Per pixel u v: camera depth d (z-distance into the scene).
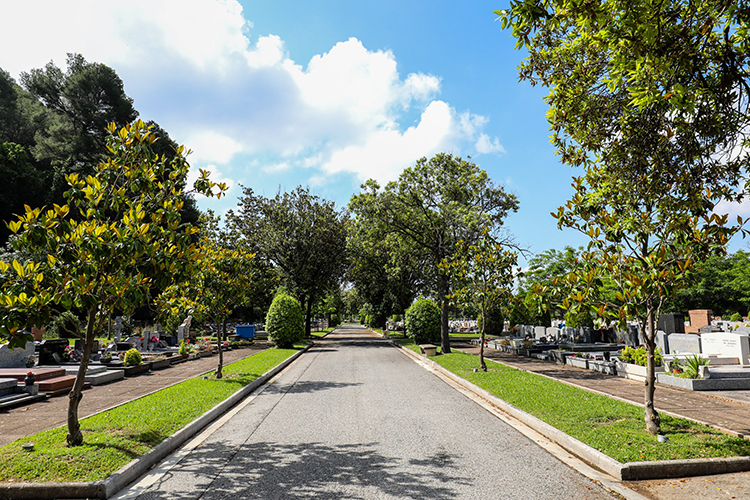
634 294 6.77
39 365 14.59
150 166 7.38
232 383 12.59
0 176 39.94
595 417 8.05
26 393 10.50
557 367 16.52
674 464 5.62
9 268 6.06
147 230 6.45
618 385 12.12
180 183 7.91
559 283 7.09
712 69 5.90
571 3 5.02
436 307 28.08
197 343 25.02
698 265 6.48
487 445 6.91
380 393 11.55
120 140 7.21
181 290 12.01
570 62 7.98
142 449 6.30
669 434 6.89
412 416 8.90
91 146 48.75
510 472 5.70
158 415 8.32
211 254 13.46
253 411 9.57
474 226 21.42
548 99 8.23
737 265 39.59
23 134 52.16
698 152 6.61
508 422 8.38
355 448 6.78
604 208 7.68
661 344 18.27
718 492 5.06
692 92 5.59
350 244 38.97
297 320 26.30
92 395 11.12
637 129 7.15
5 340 5.65
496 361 18.62
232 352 24.72
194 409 8.97
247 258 14.34
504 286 15.49
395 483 5.32
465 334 46.41
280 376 15.32
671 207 7.00
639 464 5.55
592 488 5.17
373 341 36.19
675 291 6.47
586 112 7.66
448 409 9.55
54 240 6.22
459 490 5.10
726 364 14.50
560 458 6.27
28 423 8.16
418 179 25.44
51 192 41.22
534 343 23.38
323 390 12.11
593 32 5.60
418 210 25.55
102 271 6.39
